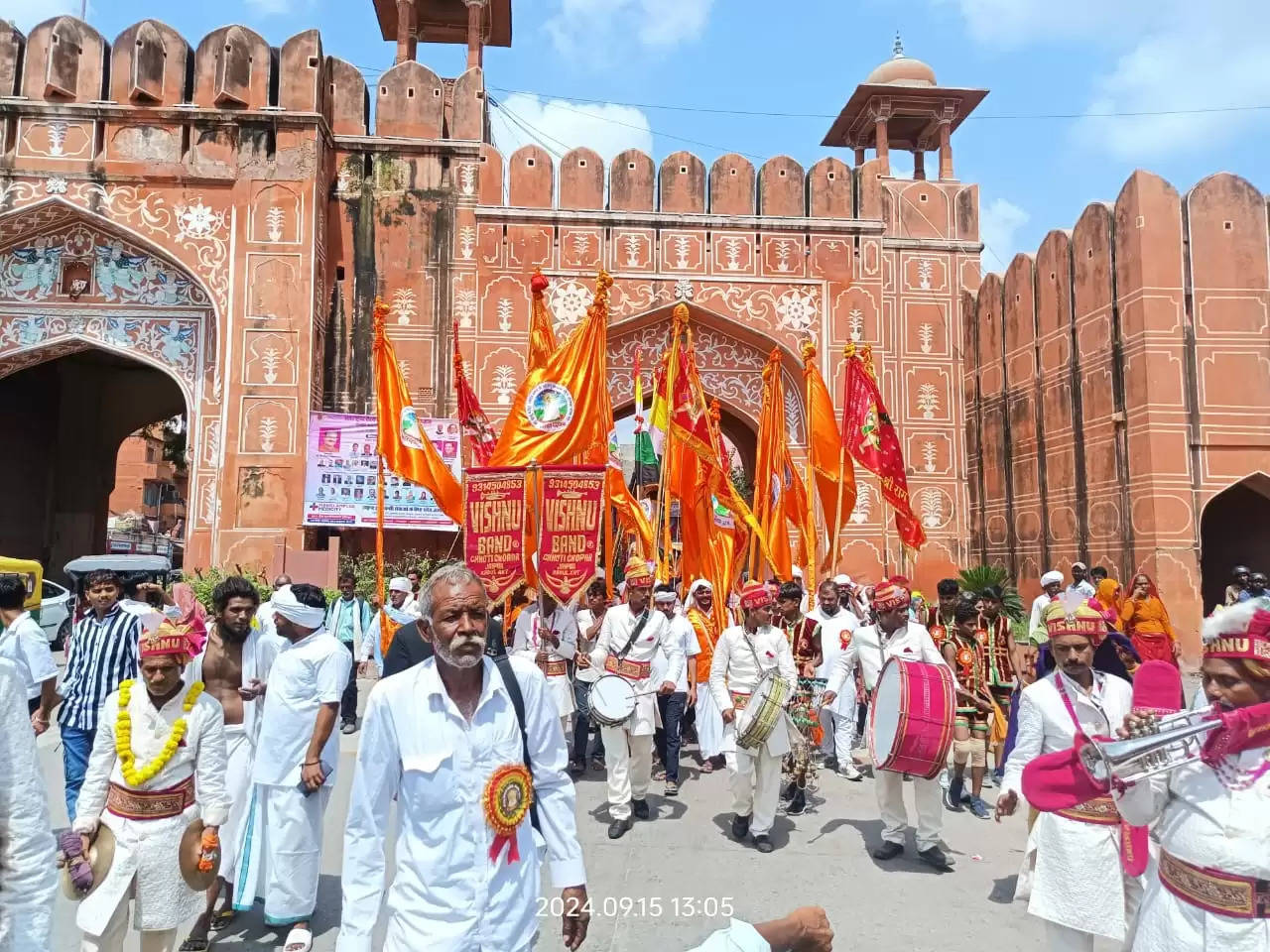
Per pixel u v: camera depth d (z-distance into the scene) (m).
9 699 1.67
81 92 11.78
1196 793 1.93
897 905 3.70
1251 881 1.84
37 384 15.40
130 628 4.03
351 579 8.17
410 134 12.75
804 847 4.50
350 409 12.13
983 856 4.40
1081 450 12.66
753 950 1.57
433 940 1.84
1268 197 11.82
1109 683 2.96
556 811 2.09
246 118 11.84
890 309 13.04
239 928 3.45
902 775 4.31
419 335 12.33
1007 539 14.70
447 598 1.92
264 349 11.56
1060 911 2.72
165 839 2.71
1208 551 13.92
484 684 2.01
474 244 12.55
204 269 11.67
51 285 11.88
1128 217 11.77
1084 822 2.73
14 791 1.65
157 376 16.55
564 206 12.77
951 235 13.38
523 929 1.94
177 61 11.97
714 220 12.88
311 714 3.33
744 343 13.09
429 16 17.02
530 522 5.91
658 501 6.86
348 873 1.90
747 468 14.91
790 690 4.47
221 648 3.58
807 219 13.02
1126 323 11.73
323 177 12.16
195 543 11.34
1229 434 11.30
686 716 7.29
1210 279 11.55
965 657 5.32
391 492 11.47
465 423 7.92
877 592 4.50
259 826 3.37
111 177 11.66
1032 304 14.08
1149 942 2.01
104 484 16.36
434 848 1.89
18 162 11.54
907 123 17.34
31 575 8.42
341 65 12.87
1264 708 1.87
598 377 6.49
